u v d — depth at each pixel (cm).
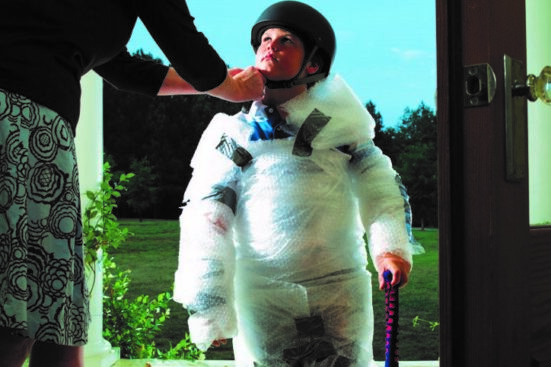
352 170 173
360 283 167
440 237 110
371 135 174
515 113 113
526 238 116
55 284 121
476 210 108
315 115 167
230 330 157
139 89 167
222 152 167
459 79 109
